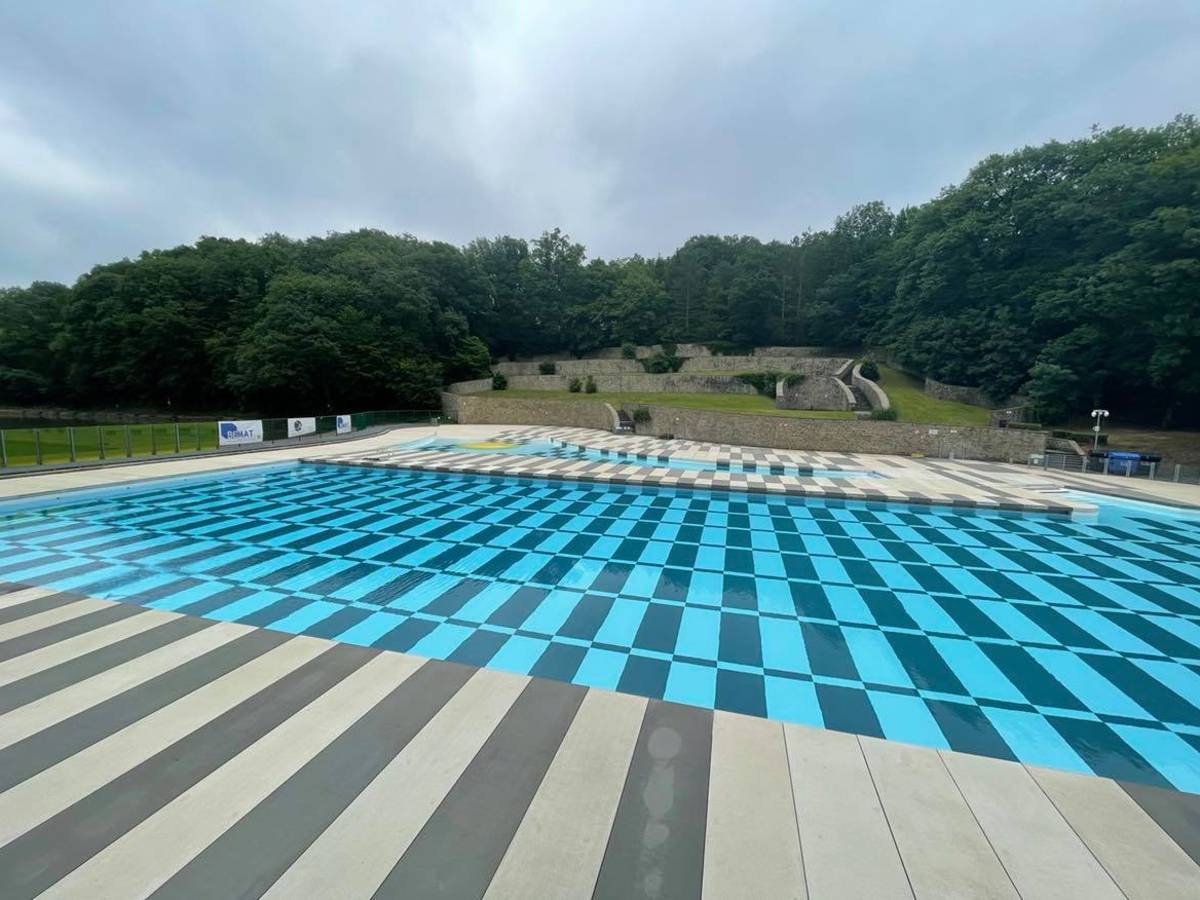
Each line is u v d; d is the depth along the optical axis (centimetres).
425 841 246
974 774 304
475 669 404
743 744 324
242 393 3716
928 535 1055
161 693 367
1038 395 2605
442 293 4572
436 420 3525
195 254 4544
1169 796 289
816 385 3148
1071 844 254
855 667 575
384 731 328
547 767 298
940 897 224
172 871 227
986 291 3188
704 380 3753
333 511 1173
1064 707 509
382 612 680
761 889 225
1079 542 1022
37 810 259
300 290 3631
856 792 287
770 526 1101
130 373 3953
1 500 1111
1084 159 2994
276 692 370
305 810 263
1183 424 2608
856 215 4950
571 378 4153
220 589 737
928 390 3369
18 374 4331
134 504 1203
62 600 527
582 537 1009
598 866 234
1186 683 552
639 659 582
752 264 5059
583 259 5922
